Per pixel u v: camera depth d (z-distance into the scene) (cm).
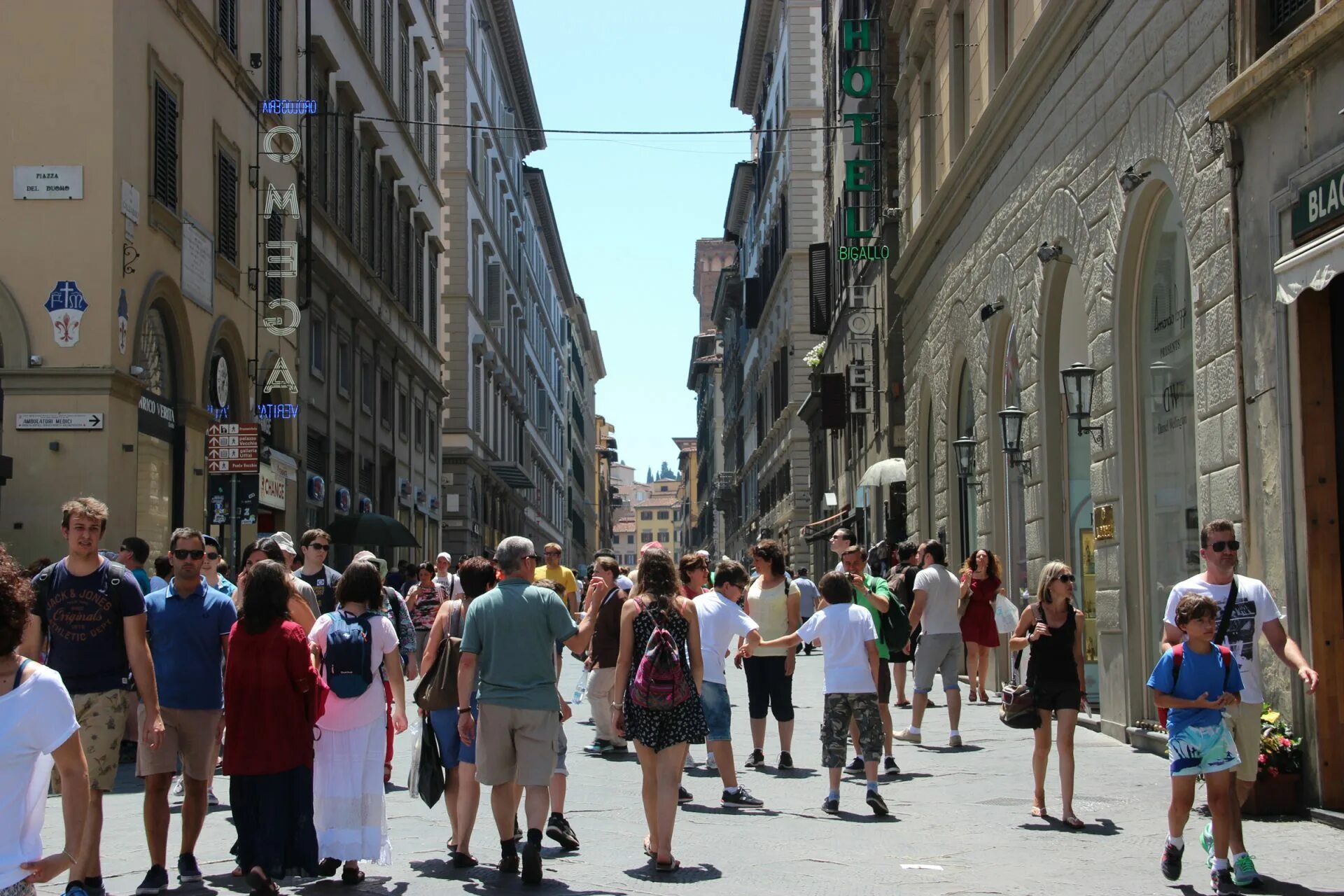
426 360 4956
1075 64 1614
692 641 951
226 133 2509
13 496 1861
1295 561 1046
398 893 840
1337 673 1019
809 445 5747
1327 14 951
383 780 884
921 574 1536
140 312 2011
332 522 3381
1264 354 1095
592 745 1593
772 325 6794
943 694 2195
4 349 1889
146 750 855
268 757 808
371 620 891
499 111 6969
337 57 3459
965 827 1041
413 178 4619
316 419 3250
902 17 2895
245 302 2628
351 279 3631
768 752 1522
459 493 5619
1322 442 1036
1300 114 1034
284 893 840
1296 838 954
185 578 898
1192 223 1244
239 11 2581
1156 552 1441
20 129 1903
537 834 866
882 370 3562
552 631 899
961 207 2314
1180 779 830
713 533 12438
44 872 452
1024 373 1889
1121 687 1502
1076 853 939
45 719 455
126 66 1969
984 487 2178
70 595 837
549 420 10150
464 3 5681
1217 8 1175
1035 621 1051
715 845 984
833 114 4628
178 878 878
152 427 2112
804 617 1909
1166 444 1402
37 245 1894
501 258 6894
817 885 843
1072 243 1634
